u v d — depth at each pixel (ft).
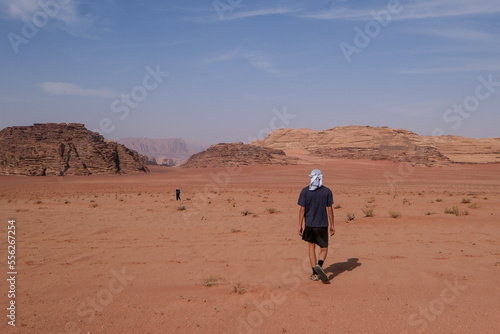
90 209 90.94
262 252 35.73
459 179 404.77
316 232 25.70
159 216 72.08
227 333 16.43
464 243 38.27
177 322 17.75
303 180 375.45
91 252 36.96
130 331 16.81
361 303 19.92
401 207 82.12
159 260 32.96
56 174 565.94
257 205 101.45
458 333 15.94
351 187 244.63
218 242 42.01
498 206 77.46
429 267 27.96
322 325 17.06
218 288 23.43
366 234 45.60
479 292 21.45
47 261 32.94
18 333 16.62
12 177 524.93
